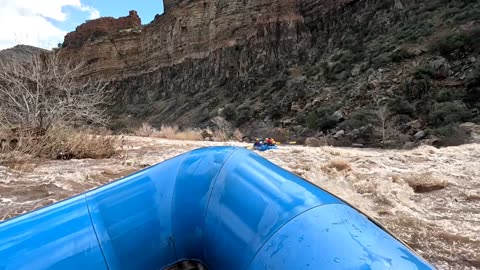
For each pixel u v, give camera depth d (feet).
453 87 72.69
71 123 30.22
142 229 3.42
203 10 192.13
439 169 17.51
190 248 3.53
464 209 11.28
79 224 3.23
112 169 19.35
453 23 91.86
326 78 109.91
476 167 17.58
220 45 176.45
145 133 65.92
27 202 12.60
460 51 80.23
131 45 228.22
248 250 2.96
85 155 25.46
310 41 148.05
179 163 4.15
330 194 3.51
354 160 21.44
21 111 27.76
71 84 31.01
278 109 108.27
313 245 2.64
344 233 2.75
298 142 71.67
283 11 158.20
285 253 2.67
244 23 171.42
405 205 11.49
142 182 3.85
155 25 218.79
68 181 16.03
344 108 84.79
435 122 64.34
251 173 3.62
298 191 3.27
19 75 28.43
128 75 222.69
